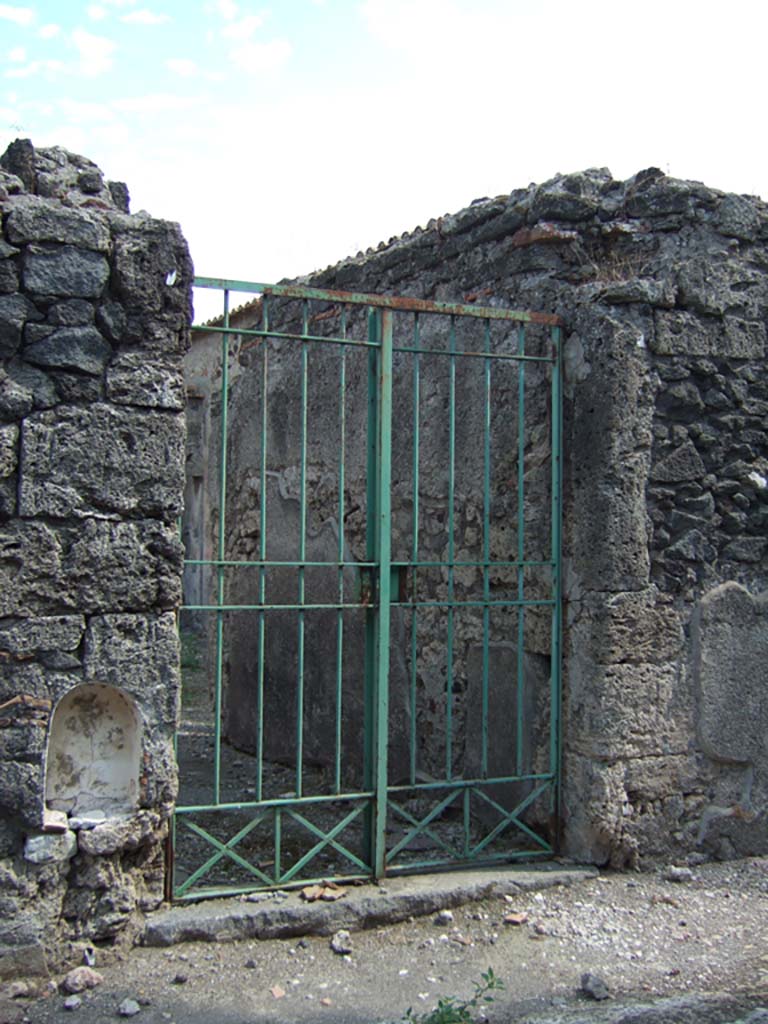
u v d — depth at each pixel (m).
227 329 4.25
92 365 3.87
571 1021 3.50
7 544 3.70
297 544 7.07
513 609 5.34
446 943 4.14
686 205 5.31
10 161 3.97
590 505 4.90
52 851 3.73
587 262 5.21
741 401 5.22
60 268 3.83
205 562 4.18
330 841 4.48
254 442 7.68
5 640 3.69
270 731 7.29
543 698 5.11
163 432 3.98
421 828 4.67
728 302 5.21
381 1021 3.50
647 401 4.96
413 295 6.23
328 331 6.84
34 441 3.76
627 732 4.85
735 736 5.11
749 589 5.22
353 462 6.46
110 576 3.86
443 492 5.89
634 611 4.88
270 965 3.89
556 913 4.42
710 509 5.12
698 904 4.57
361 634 6.34
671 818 4.98
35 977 3.67
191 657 12.20
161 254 4.00
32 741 3.70
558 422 5.03
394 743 6.22
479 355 4.82
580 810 4.87
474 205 5.71
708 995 3.72
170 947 3.96
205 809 4.18
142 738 3.92
